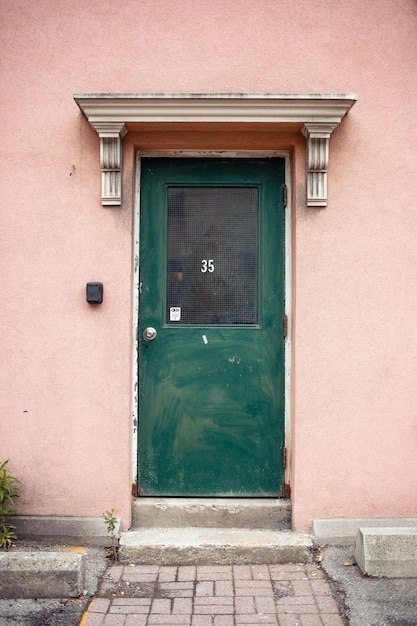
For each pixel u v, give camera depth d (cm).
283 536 386
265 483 413
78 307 393
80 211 394
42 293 393
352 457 393
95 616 317
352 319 393
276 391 414
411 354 393
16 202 394
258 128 390
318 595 336
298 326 392
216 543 376
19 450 393
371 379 393
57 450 393
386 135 395
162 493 412
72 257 393
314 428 392
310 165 387
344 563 366
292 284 406
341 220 393
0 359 393
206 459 414
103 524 387
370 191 393
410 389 393
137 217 412
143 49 394
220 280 417
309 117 377
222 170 417
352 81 394
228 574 361
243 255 418
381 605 324
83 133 395
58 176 394
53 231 394
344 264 393
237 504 404
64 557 338
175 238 417
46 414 393
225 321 417
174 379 414
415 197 394
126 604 329
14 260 394
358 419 393
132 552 374
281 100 371
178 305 417
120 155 390
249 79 394
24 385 393
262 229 416
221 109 376
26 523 388
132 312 406
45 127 395
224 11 394
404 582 346
